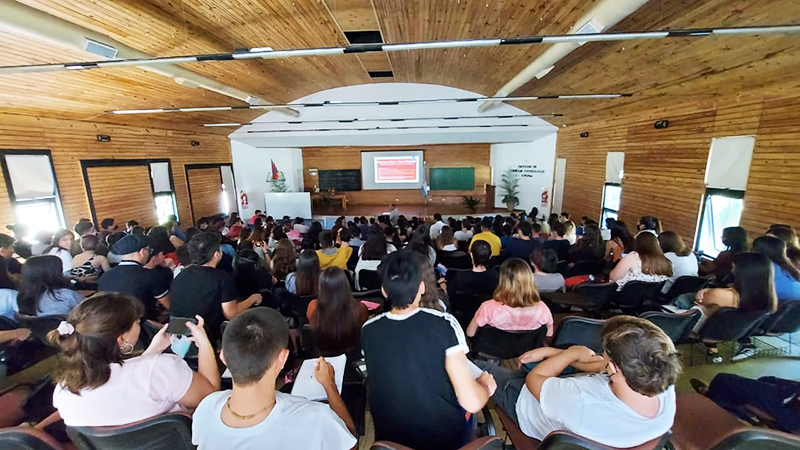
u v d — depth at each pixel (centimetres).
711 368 272
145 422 118
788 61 345
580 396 121
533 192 1117
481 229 575
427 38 557
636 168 655
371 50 299
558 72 576
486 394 123
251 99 731
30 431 113
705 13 323
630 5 264
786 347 297
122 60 319
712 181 482
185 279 223
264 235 553
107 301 121
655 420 115
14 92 466
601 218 782
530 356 172
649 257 304
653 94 541
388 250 420
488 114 970
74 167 620
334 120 995
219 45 497
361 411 169
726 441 118
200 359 151
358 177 1352
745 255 240
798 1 272
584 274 418
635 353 108
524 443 154
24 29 263
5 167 511
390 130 991
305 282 276
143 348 266
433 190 1342
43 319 243
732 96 447
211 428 104
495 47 553
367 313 229
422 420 120
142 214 774
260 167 1198
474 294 303
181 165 898
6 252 353
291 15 471
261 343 100
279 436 103
